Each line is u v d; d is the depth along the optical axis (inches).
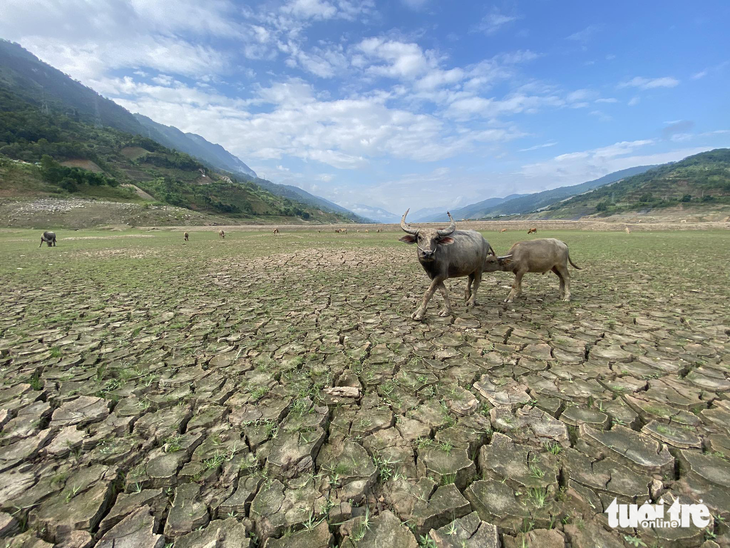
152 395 144.6
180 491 94.1
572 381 150.7
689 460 101.9
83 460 106.0
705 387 142.8
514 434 115.3
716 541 78.2
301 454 106.4
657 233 1357.0
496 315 253.8
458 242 247.8
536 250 280.8
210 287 366.6
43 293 338.3
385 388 147.8
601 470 98.3
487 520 85.4
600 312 257.0
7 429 121.2
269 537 81.2
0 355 187.8
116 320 249.8
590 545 77.3
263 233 1663.4
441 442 111.9
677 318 239.6
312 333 219.1
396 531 82.0
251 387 150.4
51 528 82.7
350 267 515.2
